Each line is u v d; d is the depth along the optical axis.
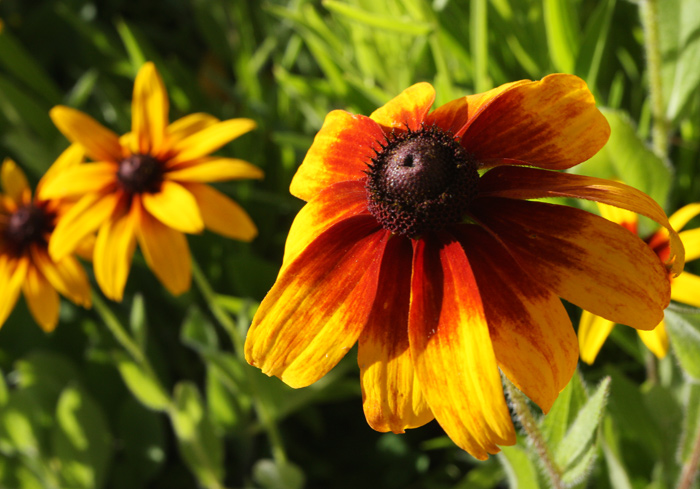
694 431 0.26
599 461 0.31
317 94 0.39
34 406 0.39
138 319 0.34
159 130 0.33
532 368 0.18
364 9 0.38
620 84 0.35
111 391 0.42
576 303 0.18
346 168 0.21
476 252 0.19
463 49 0.36
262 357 0.19
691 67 0.29
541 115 0.20
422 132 0.20
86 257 0.33
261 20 0.51
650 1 0.29
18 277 0.33
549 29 0.32
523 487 0.23
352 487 0.39
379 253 0.20
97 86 0.52
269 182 0.45
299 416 0.41
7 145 0.47
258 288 0.38
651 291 0.18
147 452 0.40
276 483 0.35
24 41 0.57
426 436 0.39
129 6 0.59
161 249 0.31
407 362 0.19
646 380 0.34
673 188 0.34
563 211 0.19
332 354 0.19
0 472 0.40
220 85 0.49
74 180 0.32
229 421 0.38
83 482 0.38
